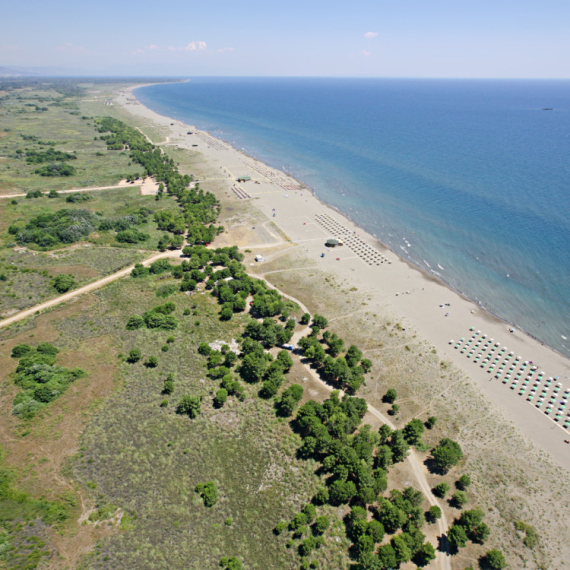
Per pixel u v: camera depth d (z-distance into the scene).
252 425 80.00
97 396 83.50
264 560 57.97
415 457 75.38
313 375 94.38
